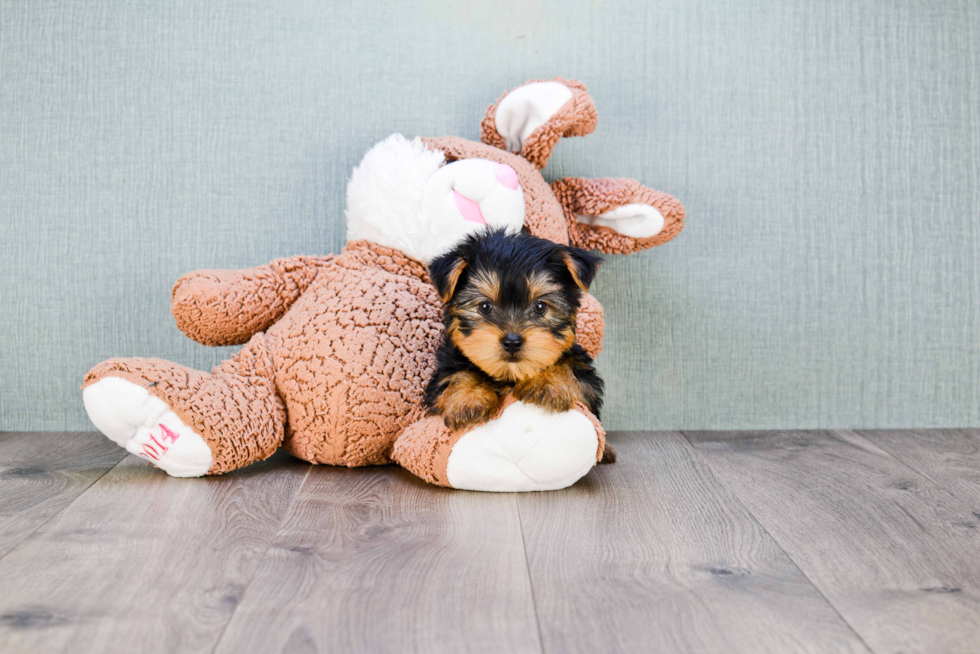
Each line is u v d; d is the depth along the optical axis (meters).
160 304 2.53
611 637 1.19
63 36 2.48
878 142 2.59
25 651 1.13
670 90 2.55
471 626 1.22
